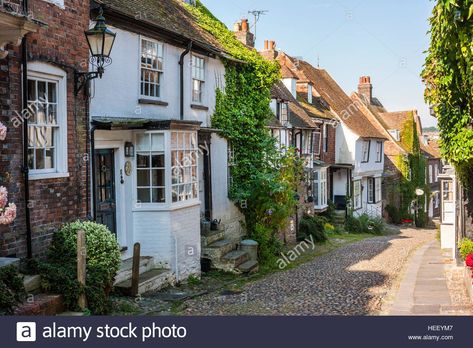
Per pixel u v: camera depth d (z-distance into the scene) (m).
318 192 29.75
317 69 38.50
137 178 12.39
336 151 34.03
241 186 17.80
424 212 42.69
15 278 7.23
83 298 8.20
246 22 25.98
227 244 15.30
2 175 8.09
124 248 11.95
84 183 10.16
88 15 10.35
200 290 12.18
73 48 9.84
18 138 8.41
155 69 13.20
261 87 18.64
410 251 20.50
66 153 9.62
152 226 12.29
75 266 8.56
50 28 9.19
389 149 42.69
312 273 14.94
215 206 16.33
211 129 15.37
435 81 11.45
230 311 9.76
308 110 29.80
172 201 12.42
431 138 60.41
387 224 39.97
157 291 11.64
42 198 8.98
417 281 12.96
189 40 14.20
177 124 12.48
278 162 18.41
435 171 53.56
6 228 8.15
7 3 8.07
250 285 12.96
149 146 12.30
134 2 13.17
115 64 11.56
